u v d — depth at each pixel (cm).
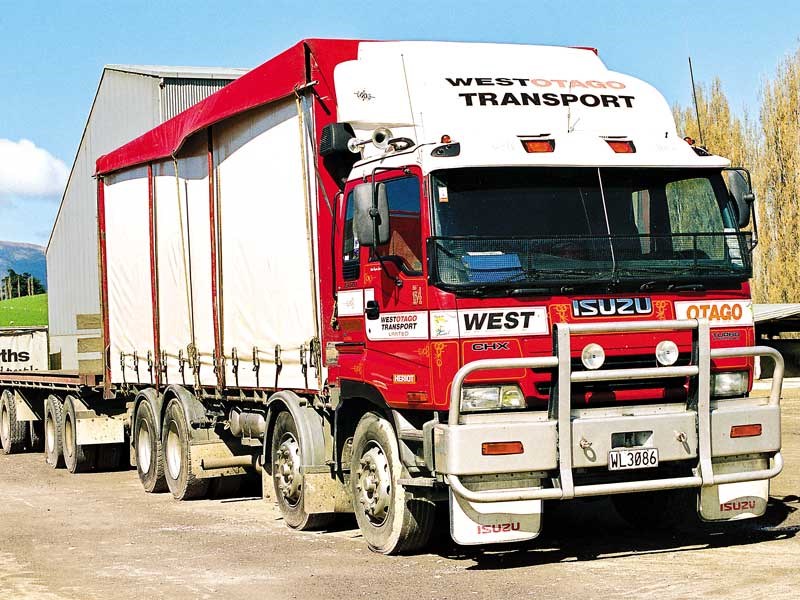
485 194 835
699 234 872
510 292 814
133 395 1605
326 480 1016
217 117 1212
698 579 782
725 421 849
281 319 1098
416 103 927
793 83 3547
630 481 847
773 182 3597
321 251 995
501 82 939
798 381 3028
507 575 829
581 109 933
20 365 2108
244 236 1179
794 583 755
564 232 841
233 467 1332
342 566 890
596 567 845
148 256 1484
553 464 802
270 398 1107
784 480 1302
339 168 992
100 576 895
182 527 1144
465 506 805
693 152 893
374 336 899
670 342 843
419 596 769
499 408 811
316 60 992
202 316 1309
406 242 851
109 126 3516
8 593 838
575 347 818
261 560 935
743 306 880
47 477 1741
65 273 3978
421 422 886
